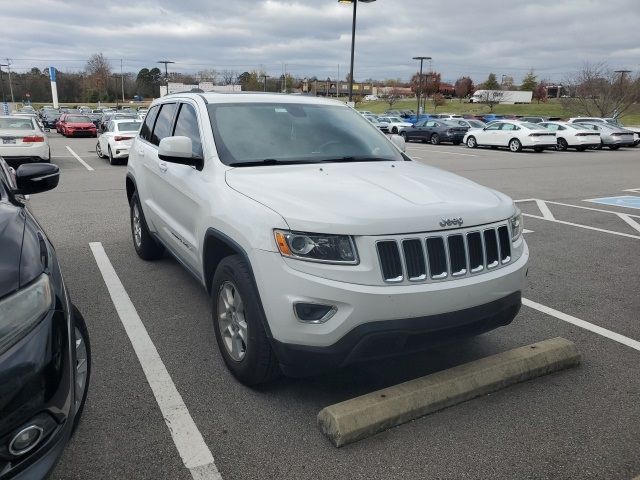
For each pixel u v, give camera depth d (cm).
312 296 286
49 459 210
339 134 451
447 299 300
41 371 207
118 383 349
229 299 350
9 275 215
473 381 335
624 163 2042
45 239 271
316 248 288
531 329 450
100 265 594
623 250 718
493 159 2178
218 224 347
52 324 220
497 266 328
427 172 402
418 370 373
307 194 320
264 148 407
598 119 3180
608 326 459
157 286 527
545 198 1173
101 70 10512
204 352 394
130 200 624
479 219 320
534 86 10662
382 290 286
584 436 302
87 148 2417
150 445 288
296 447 289
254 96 471
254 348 319
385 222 292
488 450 288
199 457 279
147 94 11206
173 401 329
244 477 266
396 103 9494
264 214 307
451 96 11350
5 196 288
